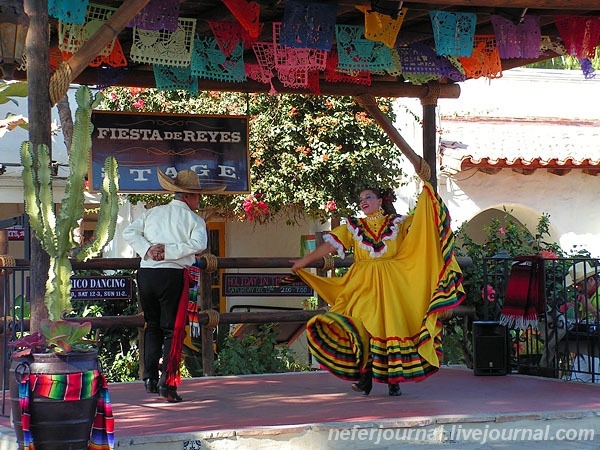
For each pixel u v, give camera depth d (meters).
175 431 5.78
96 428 5.21
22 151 5.43
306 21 7.46
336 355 7.16
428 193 7.21
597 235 15.35
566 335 8.38
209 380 8.52
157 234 7.00
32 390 4.96
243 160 9.68
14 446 5.50
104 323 8.55
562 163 14.49
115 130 9.30
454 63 8.77
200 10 7.92
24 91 11.69
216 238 15.90
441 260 7.15
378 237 7.21
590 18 8.29
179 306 7.04
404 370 6.94
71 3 6.59
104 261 8.71
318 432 5.88
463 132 15.19
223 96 12.08
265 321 9.19
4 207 15.29
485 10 7.88
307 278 7.46
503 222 16.06
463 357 10.18
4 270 6.52
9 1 5.40
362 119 12.06
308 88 9.20
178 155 9.48
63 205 5.34
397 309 7.02
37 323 5.49
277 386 8.03
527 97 16.48
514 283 8.54
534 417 6.36
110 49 7.51
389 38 7.59
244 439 5.72
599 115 16.88
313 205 12.18
